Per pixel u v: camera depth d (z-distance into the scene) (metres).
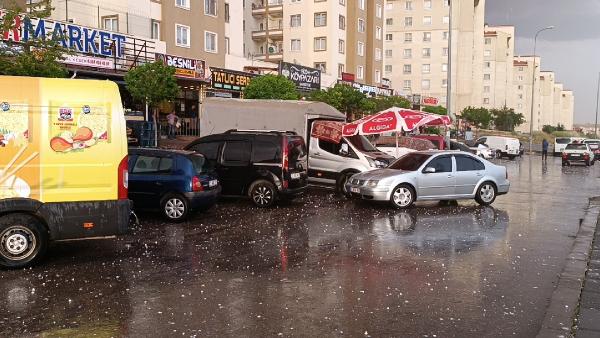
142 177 11.20
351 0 56.84
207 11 36.06
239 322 5.31
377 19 60.84
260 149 13.40
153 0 32.25
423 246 8.92
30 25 16.88
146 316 5.45
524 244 9.20
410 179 13.23
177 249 8.52
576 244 9.15
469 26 88.88
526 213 13.00
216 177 12.06
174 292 6.26
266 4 58.81
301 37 56.38
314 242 9.17
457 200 15.23
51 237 7.25
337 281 6.79
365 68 59.47
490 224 11.26
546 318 5.45
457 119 63.88
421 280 6.88
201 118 17.81
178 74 25.62
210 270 7.26
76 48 20.62
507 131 92.44
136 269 7.27
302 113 16.64
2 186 7.04
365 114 38.94
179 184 11.02
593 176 26.11
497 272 7.31
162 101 21.81
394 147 22.39
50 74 13.62
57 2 29.89
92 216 7.38
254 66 42.28
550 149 61.22
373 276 7.04
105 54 22.33
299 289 6.43
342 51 56.25
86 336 4.92
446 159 13.84
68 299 5.97
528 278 7.03
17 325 5.18
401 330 5.16
